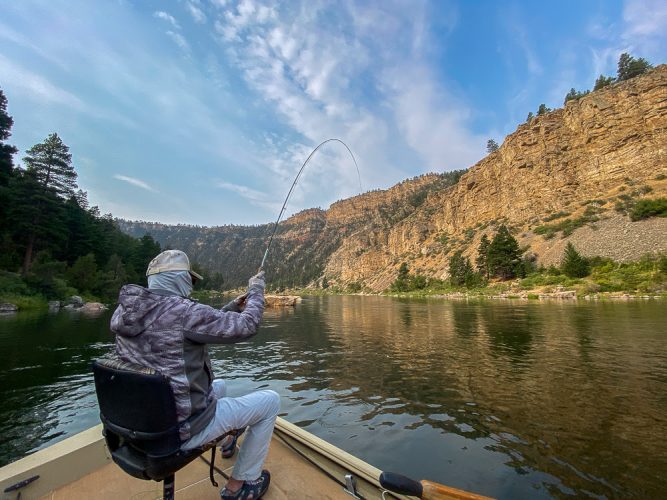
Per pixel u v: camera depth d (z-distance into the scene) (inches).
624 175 3095.5
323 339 684.1
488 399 296.5
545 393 307.0
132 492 101.5
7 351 556.4
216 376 410.3
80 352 546.9
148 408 70.1
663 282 1631.4
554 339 574.2
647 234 2215.8
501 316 974.4
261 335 765.9
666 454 197.2
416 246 5413.4
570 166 3481.8
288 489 104.0
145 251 2869.1
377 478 102.7
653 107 3041.3
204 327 75.0
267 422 95.8
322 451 120.9
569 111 3661.4
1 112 1686.8
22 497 96.1
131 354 73.8
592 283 1808.6
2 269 1550.2
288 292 7746.1
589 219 2736.2
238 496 93.5
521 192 3801.7
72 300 1604.3
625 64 4060.0
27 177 1839.3
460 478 178.9
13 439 246.4
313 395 322.7
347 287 6082.7
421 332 728.3
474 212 4564.5
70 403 319.0
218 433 81.7
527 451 205.5
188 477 109.7
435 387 334.6
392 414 269.4
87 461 109.7
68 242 2172.7
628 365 394.6
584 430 231.8
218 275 6018.7
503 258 2652.6
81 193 2679.6
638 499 158.2
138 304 74.0
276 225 159.9
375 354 507.8
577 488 167.8
